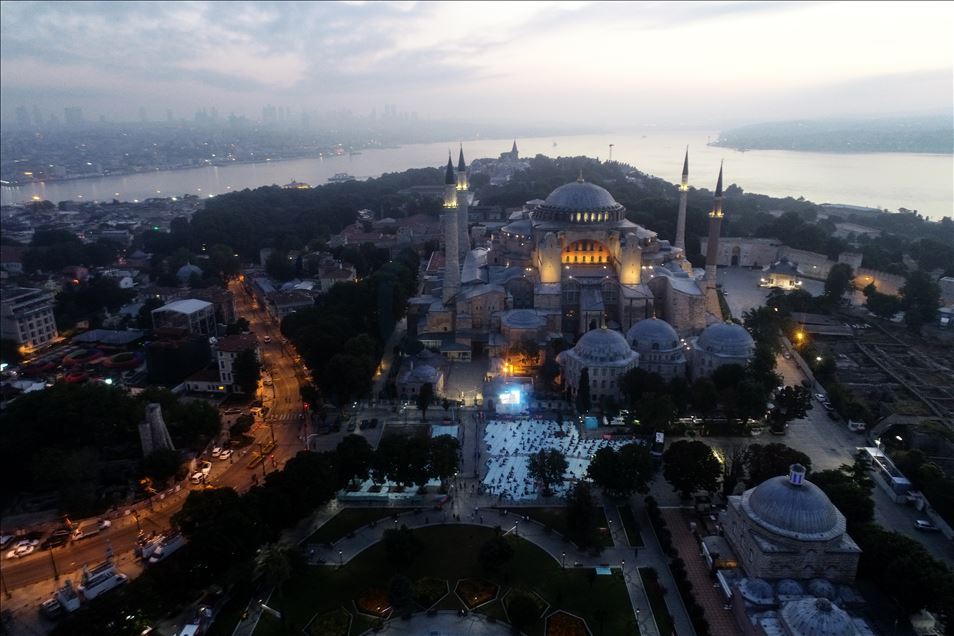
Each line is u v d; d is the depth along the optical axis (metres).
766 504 128.00
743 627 118.44
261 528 134.12
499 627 120.94
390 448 161.25
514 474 172.12
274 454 183.75
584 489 147.00
